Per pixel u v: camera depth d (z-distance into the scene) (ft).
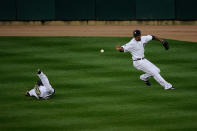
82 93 191.72
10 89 199.00
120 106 175.11
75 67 230.27
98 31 317.42
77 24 345.92
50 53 258.16
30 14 345.51
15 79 213.05
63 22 346.74
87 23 345.10
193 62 236.84
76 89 197.26
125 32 312.29
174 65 232.32
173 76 213.46
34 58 247.91
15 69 228.63
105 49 265.13
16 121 162.20
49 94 185.98
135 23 339.98
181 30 316.19
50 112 170.40
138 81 207.41
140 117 163.53
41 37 298.76
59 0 342.64
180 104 176.04
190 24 334.24
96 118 163.43
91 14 341.82
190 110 169.58
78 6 342.03
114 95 188.44
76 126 156.46
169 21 336.29
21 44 280.51
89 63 237.04
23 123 160.25
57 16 344.28
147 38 194.70
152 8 334.85
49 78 213.05
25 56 252.01
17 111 172.14
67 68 228.84
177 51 259.39
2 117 166.40
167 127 153.99
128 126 155.53
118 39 289.74
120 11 338.95
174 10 332.60
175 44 274.77
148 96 186.29
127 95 188.03
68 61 241.35
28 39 293.43
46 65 234.58
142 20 338.95
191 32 308.40
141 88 197.26
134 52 194.39
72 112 169.99
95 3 340.59
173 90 193.47
